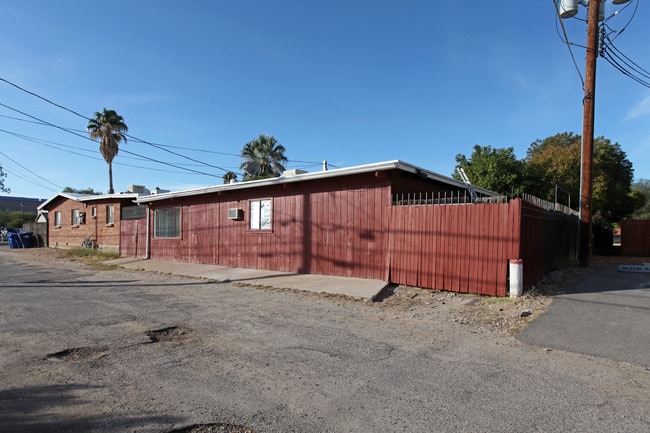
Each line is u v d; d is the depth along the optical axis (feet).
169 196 56.65
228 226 49.90
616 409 11.59
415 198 35.65
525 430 10.39
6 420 10.76
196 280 41.29
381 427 10.55
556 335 18.97
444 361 15.80
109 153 117.19
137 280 41.19
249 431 10.35
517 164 68.85
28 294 31.53
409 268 32.04
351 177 36.78
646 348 17.07
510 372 14.57
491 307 24.82
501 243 27.48
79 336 19.15
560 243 41.93
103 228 79.36
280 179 41.34
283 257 42.96
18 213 213.25
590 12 43.73
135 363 15.44
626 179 91.81
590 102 44.06
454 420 10.93
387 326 21.50
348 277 36.40
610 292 28.43
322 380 13.80
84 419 10.87
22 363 15.35
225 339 18.90
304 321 22.67
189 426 10.57
